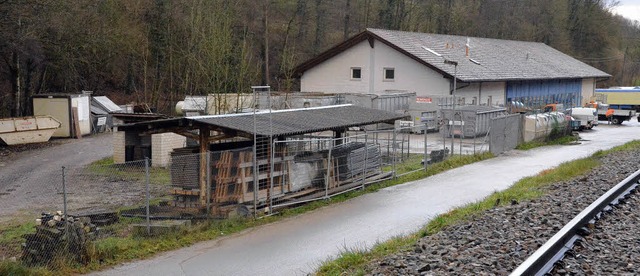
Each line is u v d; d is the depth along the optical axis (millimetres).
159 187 19047
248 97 32219
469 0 77250
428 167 24422
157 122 14945
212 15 38500
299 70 48844
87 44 40469
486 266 8547
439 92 42375
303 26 63250
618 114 54031
